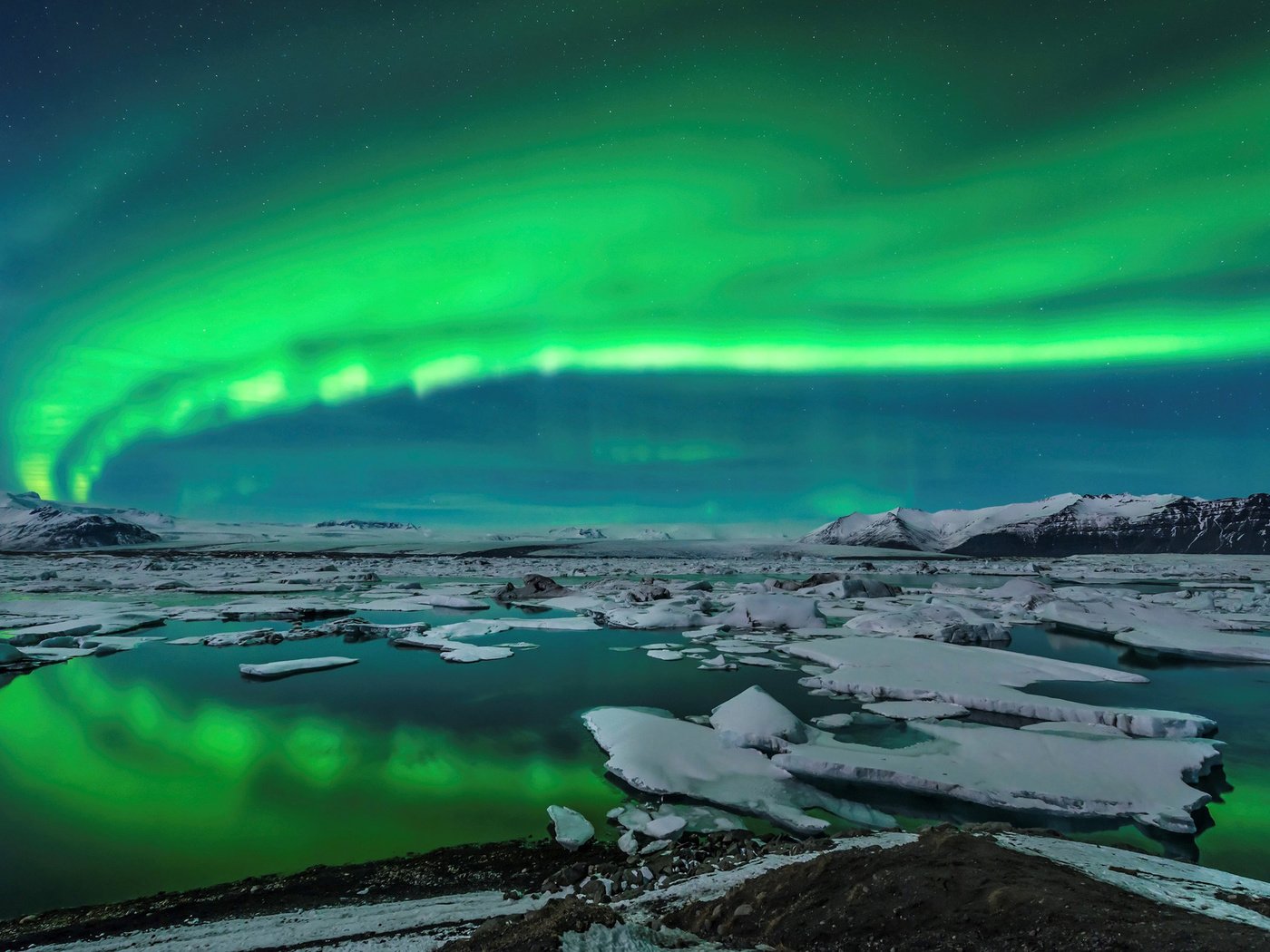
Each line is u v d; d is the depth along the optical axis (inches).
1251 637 1294.3
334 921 330.6
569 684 939.3
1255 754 638.5
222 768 611.8
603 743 658.8
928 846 315.6
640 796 537.0
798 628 1457.9
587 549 7623.0
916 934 241.4
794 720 655.1
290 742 687.1
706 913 304.3
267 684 947.3
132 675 1008.2
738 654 1165.7
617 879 386.3
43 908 369.7
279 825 488.7
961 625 1285.7
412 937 302.4
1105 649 1272.1
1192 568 5142.7
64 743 684.7
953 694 791.1
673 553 7106.3
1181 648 1222.9
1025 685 883.4
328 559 5068.9
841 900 275.3
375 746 671.1
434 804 526.3
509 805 523.2
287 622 1600.6
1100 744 600.4
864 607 1801.2
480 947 245.3
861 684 857.5
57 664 1099.9
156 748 668.7
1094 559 6870.1
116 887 396.5
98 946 317.4
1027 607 1812.3
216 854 442.3
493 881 396.2
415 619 1669.5
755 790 532.4
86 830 482.3
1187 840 460.1
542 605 1962.4
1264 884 312.8
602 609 1804.9
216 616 1626.5
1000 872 274.1
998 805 500.1
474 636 1363.2
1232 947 199.5
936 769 550.3
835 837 439.8
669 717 750.5
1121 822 482.0
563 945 229.6
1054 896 245.1
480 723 750.5
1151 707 815.1
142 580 2679.6
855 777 547.2
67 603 1782.7
